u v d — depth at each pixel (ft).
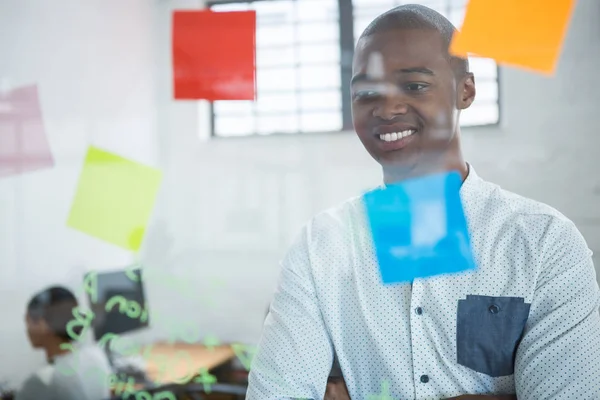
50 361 4.04
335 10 3.45
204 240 4.26
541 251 2.31
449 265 2.41
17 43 4.50
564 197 3.81
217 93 3.37
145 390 3.86
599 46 3.65
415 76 2.59
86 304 4.11
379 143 2.64
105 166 4.26
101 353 4.00
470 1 2.65
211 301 4.13
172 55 3.36
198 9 3.48
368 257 2.51
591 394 2.18
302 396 2.44
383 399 2.44
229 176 4.20
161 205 4.24
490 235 2.40
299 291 2.54
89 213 4.23
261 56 3.54
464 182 2.52
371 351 2.46
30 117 4.44
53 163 4.34
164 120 4.29
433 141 2.60
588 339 2.22
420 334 2.40
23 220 4.33
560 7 2.63
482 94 3.86
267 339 2.53
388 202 2.54
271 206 4.18
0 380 4.06
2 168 4.32
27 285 4.18
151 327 4.10
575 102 3.79
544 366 2.23
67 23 4.39
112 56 4.35
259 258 4.09
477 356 2.35
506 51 2.66
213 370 3.83
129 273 4.15
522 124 3.84
